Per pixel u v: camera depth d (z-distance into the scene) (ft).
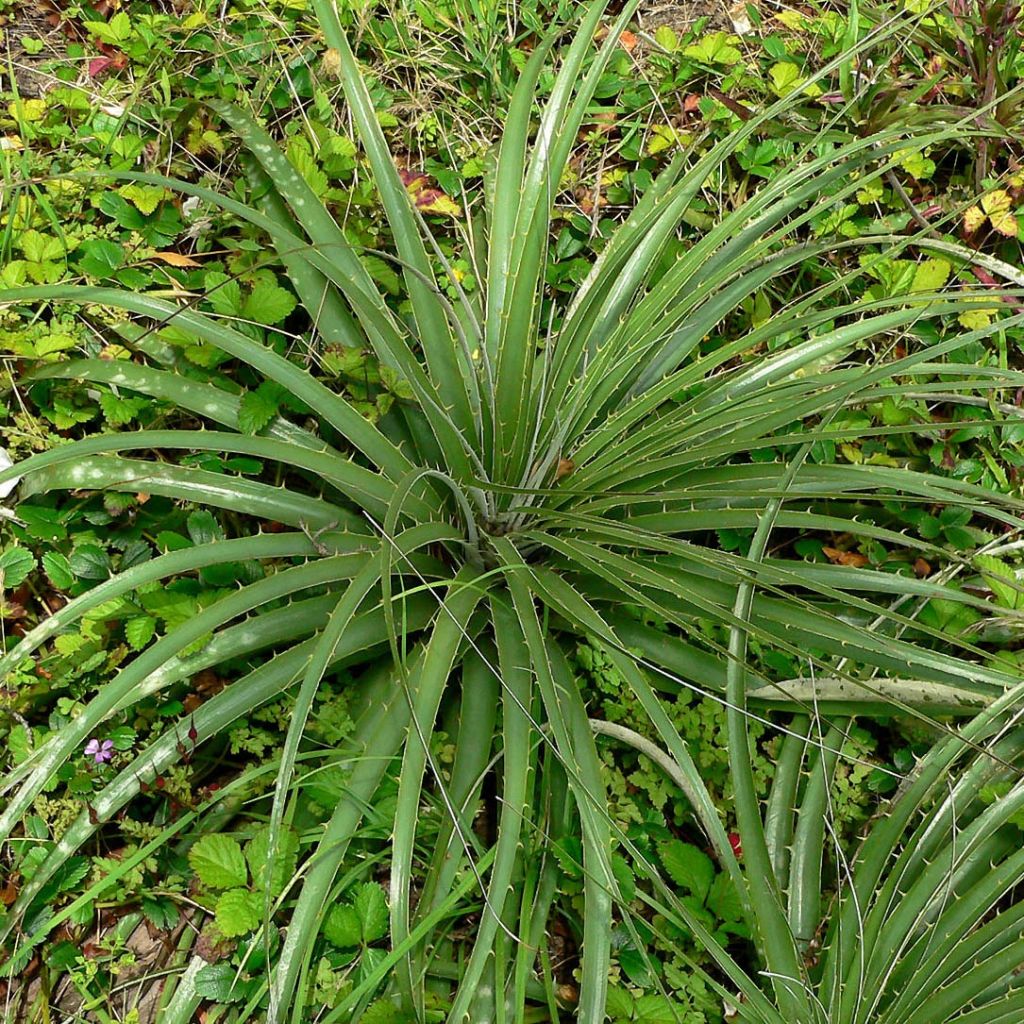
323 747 3.18
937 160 4.33
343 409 3.18
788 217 4.14
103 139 3.94
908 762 3.32
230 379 3.52
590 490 3.24
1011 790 3.02
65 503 3.42
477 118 4.30
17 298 2.91
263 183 3.60
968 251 3.76
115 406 3.41
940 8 4.30
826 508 3.70
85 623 3.21
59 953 3.00
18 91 4.09
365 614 3.08
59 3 4.32
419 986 2.82
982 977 2.86
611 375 3.41
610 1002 2.96
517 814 2.79
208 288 3.48
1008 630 3.40
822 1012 2.86
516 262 3.49
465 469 3.24
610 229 4.10
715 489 3.21
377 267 3.61
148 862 3.04
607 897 2.80
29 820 3.09
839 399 3.14
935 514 3.65
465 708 3.08
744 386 3.51
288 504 3.17
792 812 3.17
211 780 3.25
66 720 3.19
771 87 4.27
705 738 3.25
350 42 4.31
